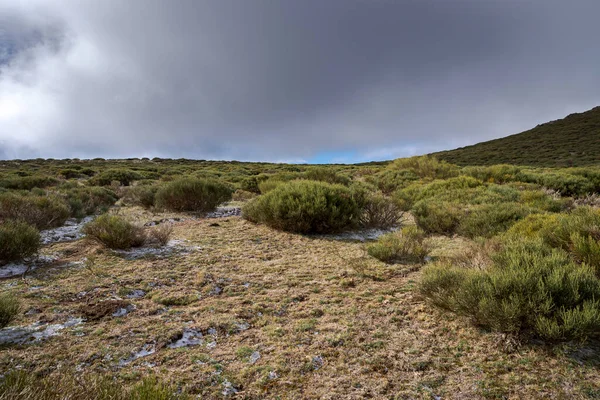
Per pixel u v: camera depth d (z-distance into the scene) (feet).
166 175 95.04
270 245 21.61
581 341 8.90
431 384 7.81
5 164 142.31
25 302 11.89
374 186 53.16
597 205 34.14
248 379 7.93
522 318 9.72
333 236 24.39
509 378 7.98
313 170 52.21
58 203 28.68
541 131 254.88
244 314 11.41
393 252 18.29
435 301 11.51
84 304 11.91
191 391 7.41
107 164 166.30
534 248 13.89
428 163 66.54
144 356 8.79
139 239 20.24
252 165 165.58
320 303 12.48
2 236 16.03
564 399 7.24
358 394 7.46
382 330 10.36
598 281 10.45
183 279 14.89
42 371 7.84
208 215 34.27
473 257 15.51
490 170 58.59
